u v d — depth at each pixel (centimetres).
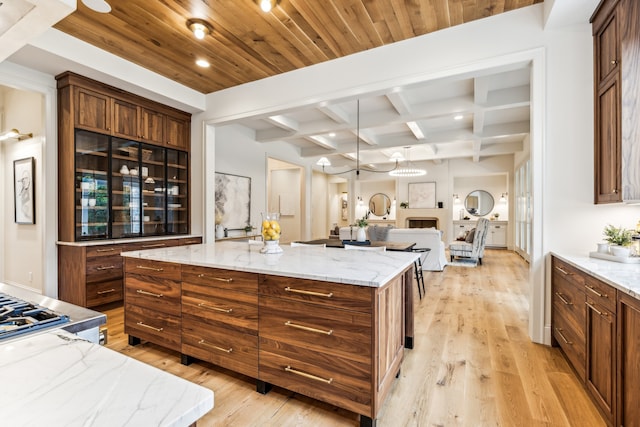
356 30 300
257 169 661
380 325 170
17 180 420
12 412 53
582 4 234
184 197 480
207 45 328
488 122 592
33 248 398
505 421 175
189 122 480
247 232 621
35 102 397
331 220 1226
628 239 223
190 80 414
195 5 264
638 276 167
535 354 254
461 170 984
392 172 880
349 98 354
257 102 412
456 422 174
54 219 358
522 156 752
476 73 292
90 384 63
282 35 309
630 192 212
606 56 237
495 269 624
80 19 285
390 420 176
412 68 312
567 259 226
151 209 447
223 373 225
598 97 250
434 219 1016
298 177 938
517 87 415
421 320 334
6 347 80
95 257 349
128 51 342
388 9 269
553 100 264
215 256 245
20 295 131
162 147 441
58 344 82
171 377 67
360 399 166
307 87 373
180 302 234
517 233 863
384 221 1128
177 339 236
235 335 207
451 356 251
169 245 428
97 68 336
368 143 705
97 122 368
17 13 91
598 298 177
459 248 689
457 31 293
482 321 331
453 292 448
